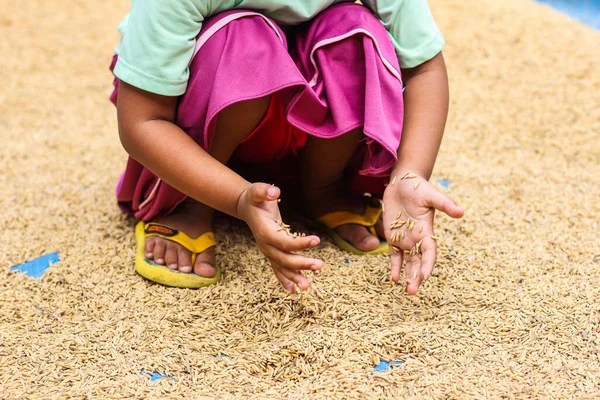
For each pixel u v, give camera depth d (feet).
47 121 5.11
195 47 3.48
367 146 3.59
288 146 3.85
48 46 6.48
